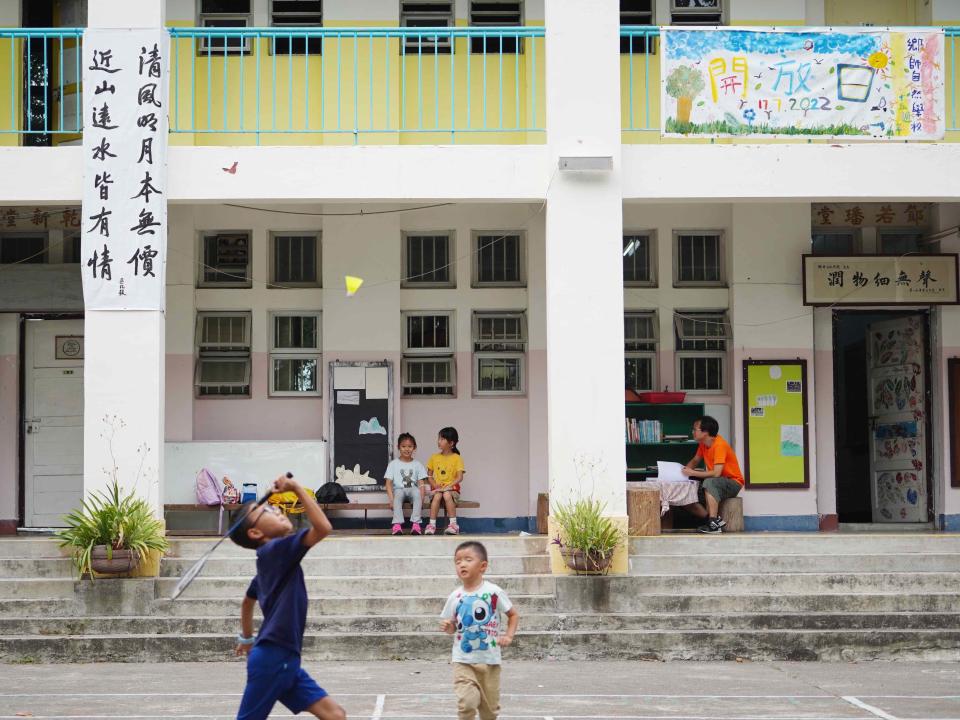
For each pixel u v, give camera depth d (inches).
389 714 279.9
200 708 286.0
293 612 205.0
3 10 500.7
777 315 522.3
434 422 521.0
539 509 496.7
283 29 410.9
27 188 402.6
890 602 377.4
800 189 411.8
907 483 542.0
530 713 282.2
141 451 393.1
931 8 514.6
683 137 459.5
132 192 399.9
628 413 524.7
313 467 508.4
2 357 519.2
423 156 410.9
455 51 506.6
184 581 210.1
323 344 516.7
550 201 408.2
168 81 408.8
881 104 414.6
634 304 530.6
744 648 360.5
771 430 519.2
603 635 361.7
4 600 373.7
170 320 513.3
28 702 293.7
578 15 413.4
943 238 520.4
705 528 478.6
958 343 522.9
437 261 529.3
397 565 396.2
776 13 509.0
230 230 527.2
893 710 286.7
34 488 519.8
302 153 408.5
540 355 518.9
